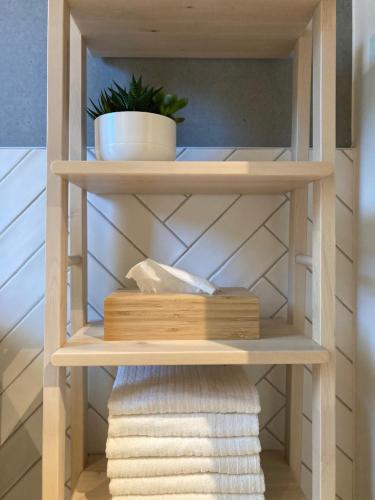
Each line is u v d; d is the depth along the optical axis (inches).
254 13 24.5
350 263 32.2
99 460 30.7
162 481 22.9
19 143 31.9
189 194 31.9
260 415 32.2
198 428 23.0
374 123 29.0
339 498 32.3
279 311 32.2
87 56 31.9
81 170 21.5
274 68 32.5
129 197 31.9
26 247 31.5
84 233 29.3
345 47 32.5
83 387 29.5
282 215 32.2
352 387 32.2
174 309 23.7
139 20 25.5
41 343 31.7
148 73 32.2
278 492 26.8
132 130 23.0
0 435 31.5
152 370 27.1
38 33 31.9
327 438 22.4
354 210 32.0
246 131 32.4
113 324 23.7
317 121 22.9
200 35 27.9
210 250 32.1
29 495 31.6
